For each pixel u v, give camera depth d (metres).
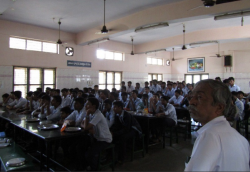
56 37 6.70
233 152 0.70
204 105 0.82
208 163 0.67
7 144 2.64
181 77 10.91
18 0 4.31
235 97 4.11
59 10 4.92
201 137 0.75
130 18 5.29
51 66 6.64
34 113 3.73
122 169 2.80
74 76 7.23
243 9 3.86
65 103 4.89
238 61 8.77
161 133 4.16
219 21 5.88
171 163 3.03
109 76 8.58
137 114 3.80
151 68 10.44
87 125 2.47
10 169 1.93
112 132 2.97
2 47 5.62
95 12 5.08
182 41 7.41
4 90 5.66
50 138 2.15
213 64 9.58
